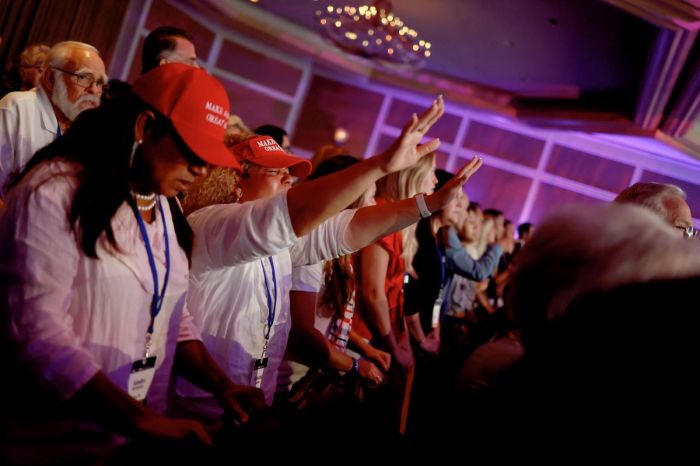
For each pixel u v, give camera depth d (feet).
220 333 5.06
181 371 4.74
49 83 7.21
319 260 5.59
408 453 3.75
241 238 4.44
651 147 30.58
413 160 4.29
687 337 2.61
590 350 2.78
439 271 10.43
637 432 2.58
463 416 3.29
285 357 6.61
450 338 14.20
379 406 7.63
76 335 3.76
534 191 36.11
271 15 33.12
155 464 3.66
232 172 5.59
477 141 36.91
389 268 8.54
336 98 37.35
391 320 8.79
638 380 2.63
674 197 5.91
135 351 4.05
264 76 35.99
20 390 3.65
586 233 2.96
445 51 30.73
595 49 24.63
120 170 3.83
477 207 16.62
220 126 3.98
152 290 4.13
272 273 5.38
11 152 7.05
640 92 25.40
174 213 4.54
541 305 2.96
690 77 20.51
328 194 4.23
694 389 2.52
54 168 3.70
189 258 4.65
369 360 7.83
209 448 3.76
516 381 3.02
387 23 22.63
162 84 3.85
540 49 26.53
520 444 2.87
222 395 4.50
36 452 3.82
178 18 30.50
